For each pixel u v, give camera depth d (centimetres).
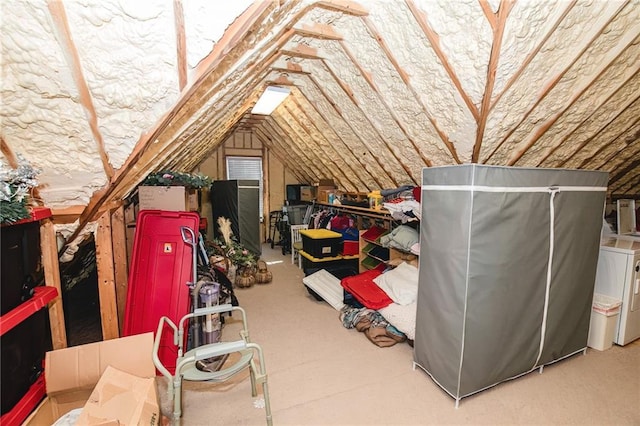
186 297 236
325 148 479
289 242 663
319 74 306
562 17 166
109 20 98
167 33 109
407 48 208
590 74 211
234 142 707
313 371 235
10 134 127
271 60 247
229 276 412
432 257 209
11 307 137
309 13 203
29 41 95
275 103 403
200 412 191
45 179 156
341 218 515
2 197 120
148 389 149
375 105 292
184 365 155
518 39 171
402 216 336
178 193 260
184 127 192
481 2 154
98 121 136
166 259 241
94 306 346
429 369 218
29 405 141
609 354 255
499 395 205
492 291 191
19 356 141
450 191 192
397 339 274
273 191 757
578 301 237
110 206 221
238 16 118
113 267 223
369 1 188
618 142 299
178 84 133
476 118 227
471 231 180
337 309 350
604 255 278
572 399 201
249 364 177
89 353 160
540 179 199
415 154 328
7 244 133
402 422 182
